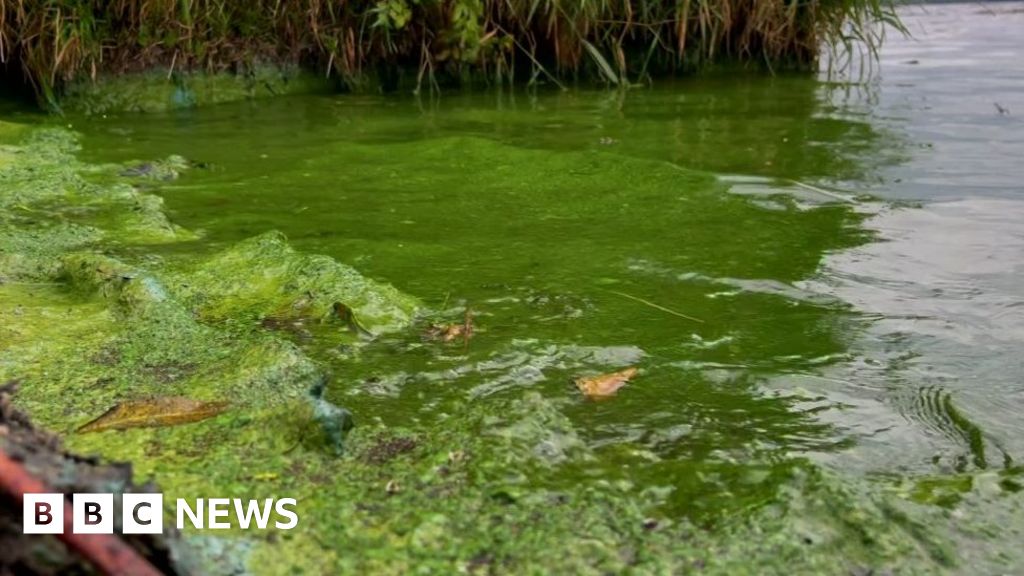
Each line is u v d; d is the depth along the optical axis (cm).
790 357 275
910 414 244
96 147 565
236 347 264
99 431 216
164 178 486
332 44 774
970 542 189
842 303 315
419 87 773
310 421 213
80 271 314
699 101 716
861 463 220
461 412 233
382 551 176
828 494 196
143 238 378
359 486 196
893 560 182
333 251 365
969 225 395
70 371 250
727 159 521
